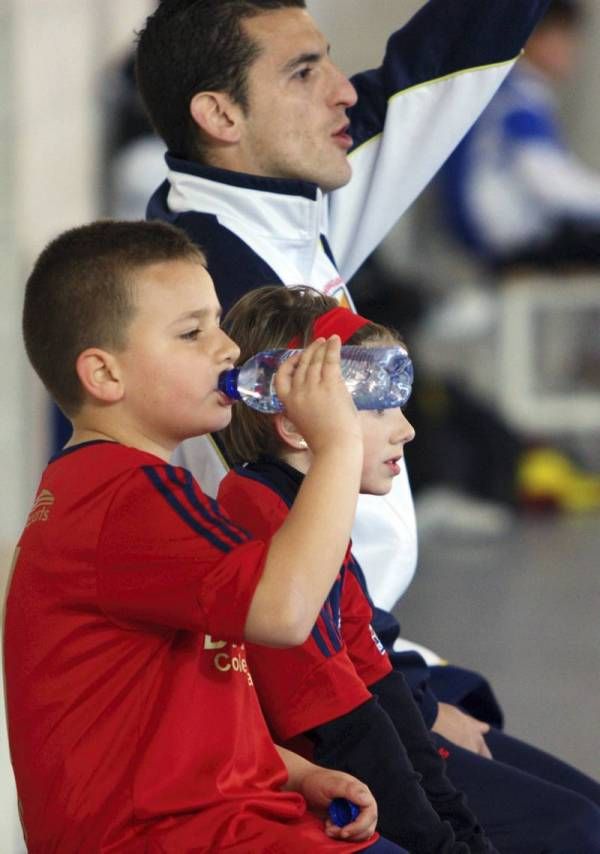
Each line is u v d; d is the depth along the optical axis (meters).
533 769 7.83
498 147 20.00
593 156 23.91
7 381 11.75
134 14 20.09
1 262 11.70
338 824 5.99
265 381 6.39
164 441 6.12
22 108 18.95
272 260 7.92
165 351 5.98
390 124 9.03
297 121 8.09
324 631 6.38
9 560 10.71
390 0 21.88
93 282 6.00
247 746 5.91
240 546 5.61
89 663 5.76
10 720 5.95
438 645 14.74
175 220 7.95
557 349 21.12
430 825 6.31
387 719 6.41
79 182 19.31
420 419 19.08
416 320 18.69
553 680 13.76
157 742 5.71
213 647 5.90
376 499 7.93
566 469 20.42
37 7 19.23
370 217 9.12
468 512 19.05
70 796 5.71
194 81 8.10
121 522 5.68
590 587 16.72
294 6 8.20
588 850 7.10
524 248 20.16
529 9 8.95
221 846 5.64
